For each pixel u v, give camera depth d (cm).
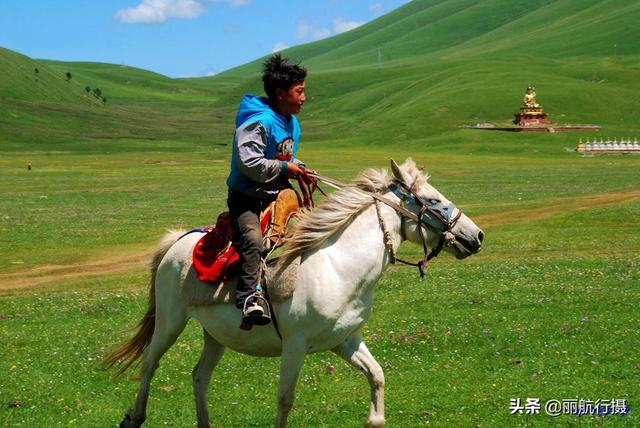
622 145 8962
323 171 6297
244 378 1088
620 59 19975
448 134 11781
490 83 15362
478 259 2239
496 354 1152
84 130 14375
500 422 888
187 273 830
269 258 798
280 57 795
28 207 3912
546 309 1448
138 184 5228
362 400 977
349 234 779
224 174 6084
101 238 2880
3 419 932
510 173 5972
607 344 1178
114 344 1291
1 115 14075
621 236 2575
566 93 14125
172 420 933
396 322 1374
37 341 1330
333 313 758
